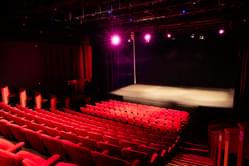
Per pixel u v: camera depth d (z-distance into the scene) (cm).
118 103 833
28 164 173
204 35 964
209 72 1059
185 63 1109
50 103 702
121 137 377
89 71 961
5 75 680
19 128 303
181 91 1020
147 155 272
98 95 977
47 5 456
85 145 304
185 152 481
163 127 533
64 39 824
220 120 646
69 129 366
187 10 553
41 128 336
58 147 270
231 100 821
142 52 1208
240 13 557
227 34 927
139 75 1235
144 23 737
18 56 712
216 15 596
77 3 446
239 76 752
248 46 714
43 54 788
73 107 821
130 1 471
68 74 879
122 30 830
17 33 653
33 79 761
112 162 229
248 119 693
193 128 726
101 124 495
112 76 1084
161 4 487
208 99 841
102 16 605
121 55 1137
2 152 187
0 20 574
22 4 487
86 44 930
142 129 520
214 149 393
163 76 1174
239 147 258
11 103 629
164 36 1022
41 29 702
